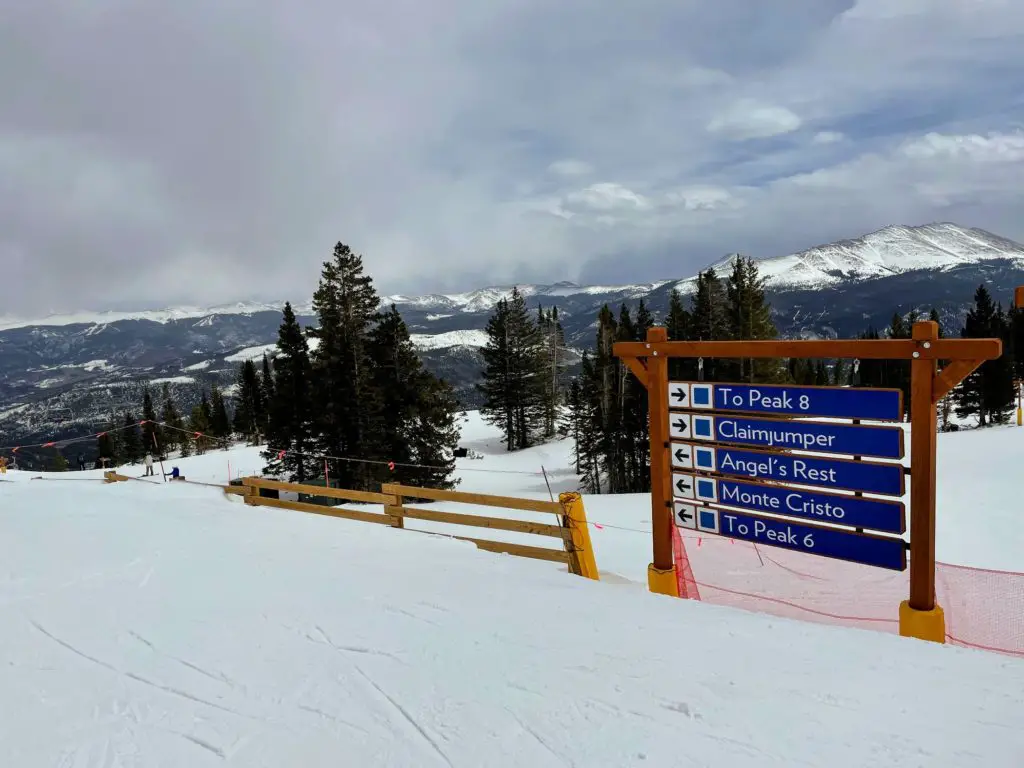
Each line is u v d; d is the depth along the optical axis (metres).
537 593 6.21
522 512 17.42
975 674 4.08
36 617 6.02
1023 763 3.03
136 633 5.54
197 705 4.26
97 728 4.04
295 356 38.09
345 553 8.01
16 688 4.62
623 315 50.53
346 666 4.71
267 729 3.91
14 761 3.72
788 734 3.45
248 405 65.94
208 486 14.17
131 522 10.00
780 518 5.75
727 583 7.74
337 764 3.51
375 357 35.00
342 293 33.16
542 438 57.28
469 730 3.74
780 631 5.02
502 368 54.28
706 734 3.50
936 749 3.21
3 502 11.95
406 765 3.45
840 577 7.79
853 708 3.69
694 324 40.22
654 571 6.59
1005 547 11.22
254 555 7.93
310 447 35.91
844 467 5.33
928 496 4.89
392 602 6.04
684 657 4.54
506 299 55.44
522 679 4.32
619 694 4.03
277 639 5.27
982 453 21.84
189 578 7.04
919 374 4.84
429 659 4.73
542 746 3.52
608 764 3.30
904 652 4.50
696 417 6.26
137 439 71.69
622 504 17.77
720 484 6.14
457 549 8.20
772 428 5.75
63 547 8.48
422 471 33.97
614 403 40.19
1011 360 49.16
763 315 39.94
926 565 4.95
